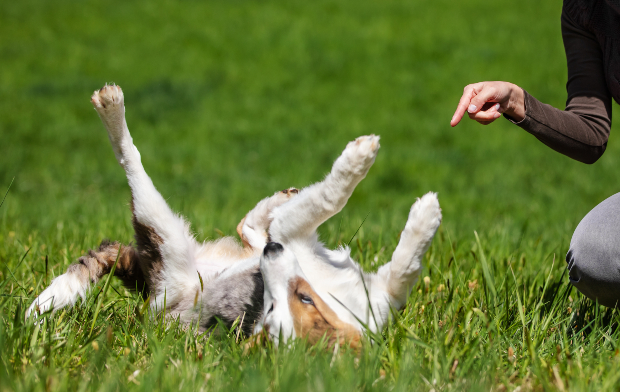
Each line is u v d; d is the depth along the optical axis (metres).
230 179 12.84
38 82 18.72
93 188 12.20
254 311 3.48
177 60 20.58
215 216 7.41
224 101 18.00
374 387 2.64
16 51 20.67
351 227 6.55
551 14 23.98
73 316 3.54
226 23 23.50
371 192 12.26
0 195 10.09
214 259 3.99
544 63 19.67
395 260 3.37
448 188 12.47
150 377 2.67
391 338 3.10
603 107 3.59
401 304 3.54
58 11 24.31
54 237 5.54
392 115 17.11
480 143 15.42
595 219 3.35
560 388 2.69
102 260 3.92
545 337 3.40
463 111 3.26
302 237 3.51
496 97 3.31
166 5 25.19
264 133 16.00
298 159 14.31
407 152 14.70
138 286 3.98
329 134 15.98
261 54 21.05
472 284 4.17
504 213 9.87
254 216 4.11
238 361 2.88
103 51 21.05
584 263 3.35
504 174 13.30
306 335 3.06
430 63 20.20
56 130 15.93
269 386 2.64
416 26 23.05
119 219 6.49
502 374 2.93
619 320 3.46
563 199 11.17
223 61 20.55
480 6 25.06
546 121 3.43
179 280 3.80
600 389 2.71
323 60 20.53
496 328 3.34
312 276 3.39
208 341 3.21
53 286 3.75
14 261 4.64
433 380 2.80
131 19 23.84
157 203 3.81
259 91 18.67
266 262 3.21
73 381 2.71
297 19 23.86
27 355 2.94
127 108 17.36
